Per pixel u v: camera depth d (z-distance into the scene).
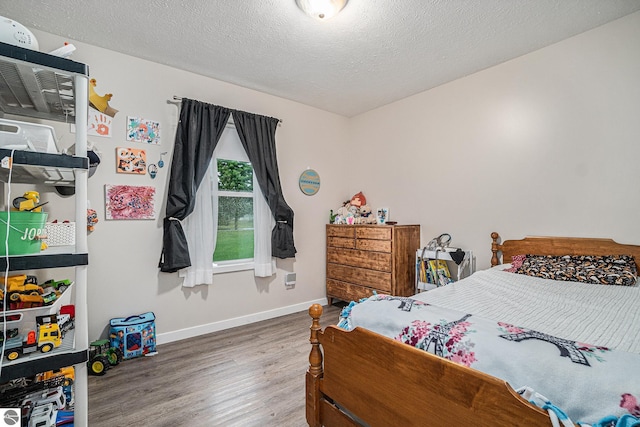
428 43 2.40
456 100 3.08
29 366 1.03
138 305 2.60
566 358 0.84
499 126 2.78
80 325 1.14
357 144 4.12
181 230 2.71
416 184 3.44
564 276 2.12
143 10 2.00
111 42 2.38
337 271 3.76
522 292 1.78
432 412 0.94
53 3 1.92
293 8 1.98
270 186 3.32
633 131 2.13
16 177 1.61
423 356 0.97
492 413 0.80
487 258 2.86
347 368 1.24
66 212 2.22
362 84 3.17
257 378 2.10
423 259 3.10
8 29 1.09
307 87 3.24
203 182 2.89
